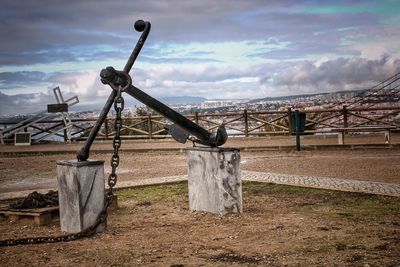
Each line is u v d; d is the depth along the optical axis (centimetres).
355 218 713
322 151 1836
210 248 582
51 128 2764
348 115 2375
